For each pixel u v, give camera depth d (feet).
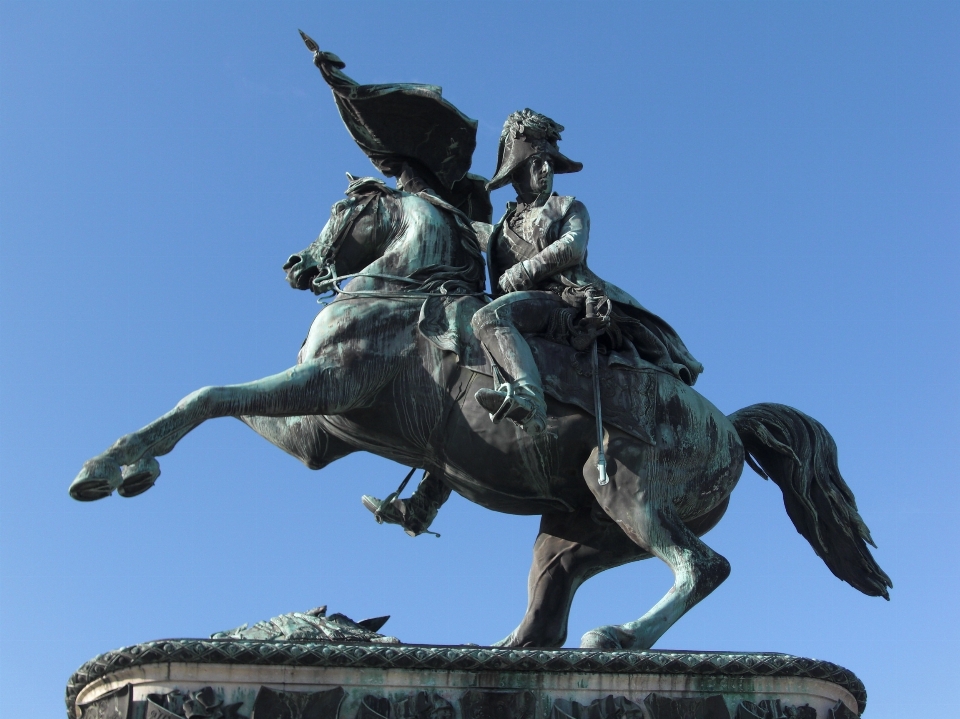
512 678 16.65
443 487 21.53
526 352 19.38
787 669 17.12
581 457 19.79
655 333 21.13
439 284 20.77
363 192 22.03
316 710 16.01
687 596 18.66
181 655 16.10
